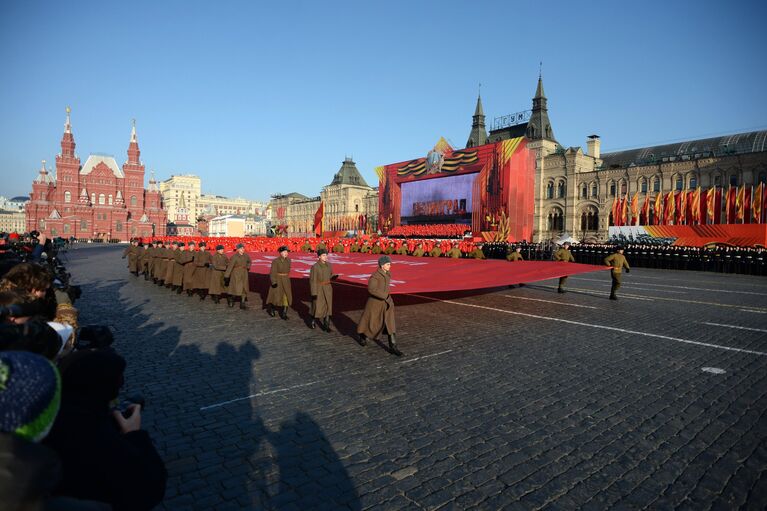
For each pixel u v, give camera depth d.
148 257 24.47
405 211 71.06
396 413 6.51
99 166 110.69
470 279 15.57
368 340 10.80
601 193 72.56
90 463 1.97
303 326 12.42
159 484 2.29
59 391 1.64
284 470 4.94
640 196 68.00
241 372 8.32
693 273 31.77
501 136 91.12
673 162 64.69
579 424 6.18
